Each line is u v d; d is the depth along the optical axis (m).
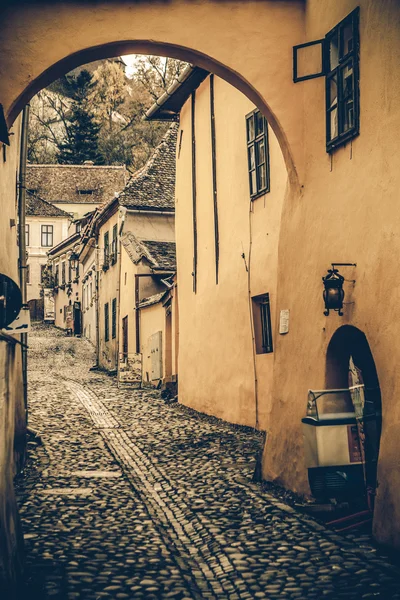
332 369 8.18
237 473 10.31
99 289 36.62
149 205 28.19
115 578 6.07
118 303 29.47
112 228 32.31
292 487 8.77
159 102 18.20
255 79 8.84
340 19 8.04
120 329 29.66
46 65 8.20
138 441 13.45
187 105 18.48
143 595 5.68
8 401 5.92
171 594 5.72
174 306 21.44
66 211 66.56
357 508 7.80
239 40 8.78
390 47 6.97
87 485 9.87
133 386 24.50
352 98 7.81
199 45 8.66
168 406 18.92
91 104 68.62
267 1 8.85
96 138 68.75
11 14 8.19
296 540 7.01
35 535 7.35
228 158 15.46
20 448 10.84
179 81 16.95
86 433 14.41
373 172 7.28
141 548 6.98
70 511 8.41
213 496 9.02
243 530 7.47
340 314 7.74
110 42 8.38
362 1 7.55
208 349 16.91
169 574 6.22
